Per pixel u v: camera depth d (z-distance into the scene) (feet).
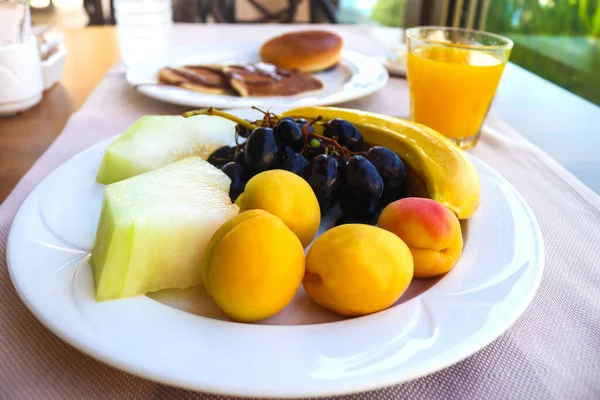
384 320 0.68
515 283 0.74
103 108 1.47
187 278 0.78
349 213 0.96
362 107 1.55
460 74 1.25
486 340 0.64
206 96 1.46
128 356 0.60
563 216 1.03
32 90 1.45
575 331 0.73
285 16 3.48
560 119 1.59
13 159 1.21
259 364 0.61
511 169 1.22
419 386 0.64
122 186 0.82
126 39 2.22
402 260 0.71
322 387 0.58
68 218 0.87
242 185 0.94
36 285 0.70
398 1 3.98
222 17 3.67
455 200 0.89
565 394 0.64
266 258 0.68
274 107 1.36
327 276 0.70
